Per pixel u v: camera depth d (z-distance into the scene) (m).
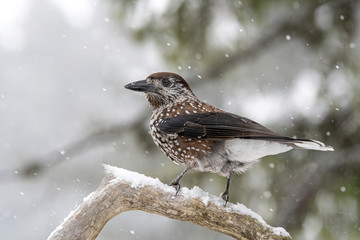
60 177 15.57
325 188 12.42
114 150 14.29
